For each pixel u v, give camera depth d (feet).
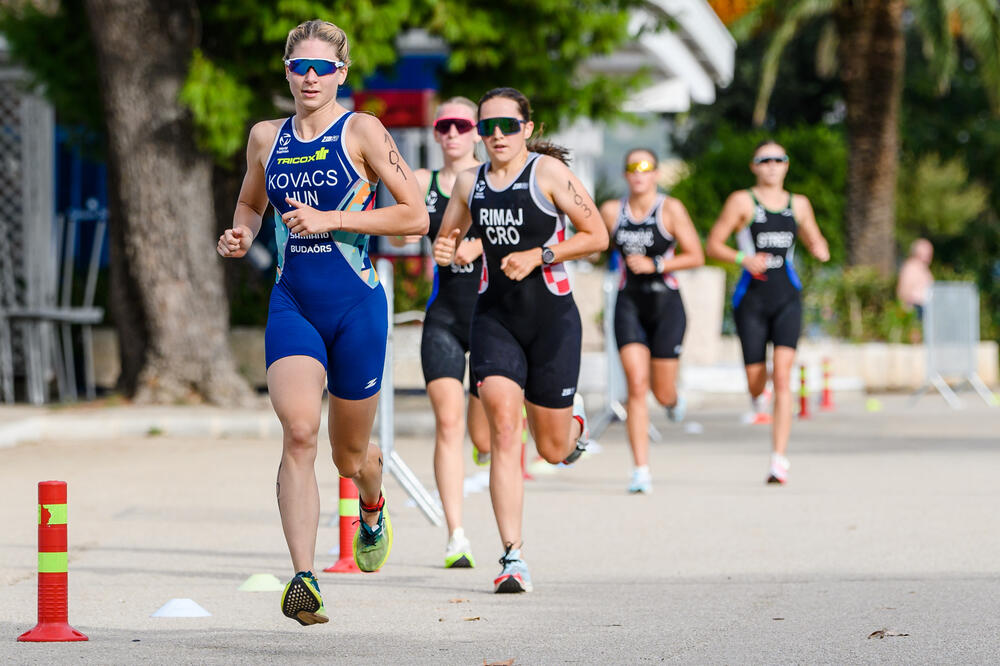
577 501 88.94
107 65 139.85
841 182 274.57
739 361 207.62
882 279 230.07
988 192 342.44
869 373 212.84
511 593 58.59
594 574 63.26
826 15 317.63
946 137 347.56
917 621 51.98
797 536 73.82
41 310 154.30
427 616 53.83
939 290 185.37
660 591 58.90
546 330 59.21
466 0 138.51
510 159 58.29
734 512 83.30
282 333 48.67
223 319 143.64
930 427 145.89
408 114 137.39
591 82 151.23
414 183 48.91
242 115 135.64
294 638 49.80
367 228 47.91
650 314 93.66
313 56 47.96
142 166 140.05
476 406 70.28
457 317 67.31
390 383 78.64
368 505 55.06
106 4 138.51
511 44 141.69
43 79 152.46
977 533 74.08
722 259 98.02
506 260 57.21
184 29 139.95
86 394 168.04
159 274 140.87
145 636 50.16
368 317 49.14
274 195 49.24
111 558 68.44
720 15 308.40
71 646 48.19
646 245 92.32
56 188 194.08
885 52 239.91
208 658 46.29
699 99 226.79
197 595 58.70
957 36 336.49
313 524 47.26
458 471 66.23
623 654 46.85
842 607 55.01
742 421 156.35
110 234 145.79
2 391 161.68
